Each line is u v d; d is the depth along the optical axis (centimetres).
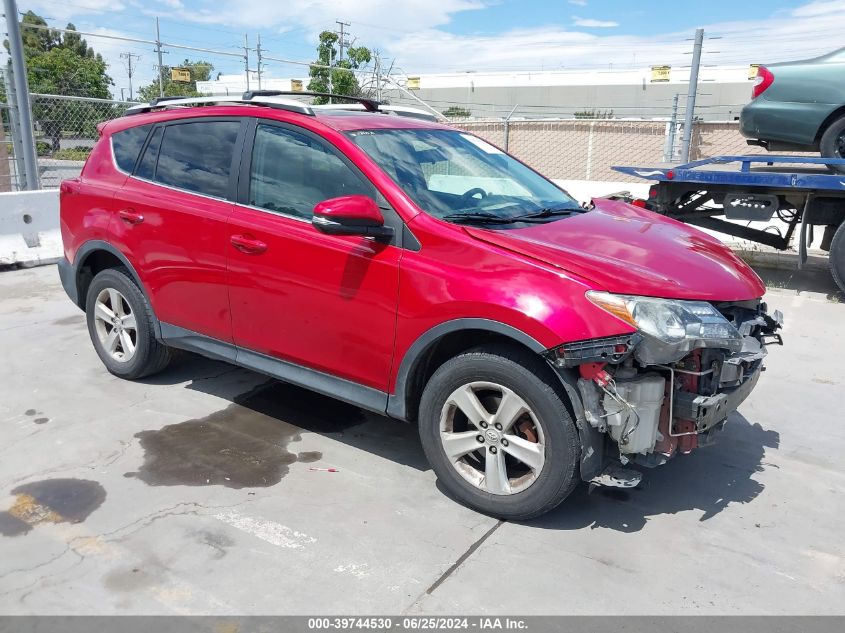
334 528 316
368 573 286
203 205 404
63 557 291
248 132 397
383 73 2484
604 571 291
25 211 869
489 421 319
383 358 341
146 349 457
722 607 271
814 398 480
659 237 366
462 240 319
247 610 262
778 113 808
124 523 315
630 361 296
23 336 579
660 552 305
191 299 416
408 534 313
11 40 920
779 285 806
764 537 318
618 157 1798
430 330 320
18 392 460
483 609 266
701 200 839
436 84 4897
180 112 439
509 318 296
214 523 317
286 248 364
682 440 312
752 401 474
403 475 366
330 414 438
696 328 291
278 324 377
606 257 320
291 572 285
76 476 355
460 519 327
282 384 483
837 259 726
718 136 1447
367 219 321
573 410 299
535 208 389
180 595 270
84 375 492
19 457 374
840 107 768
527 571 290
